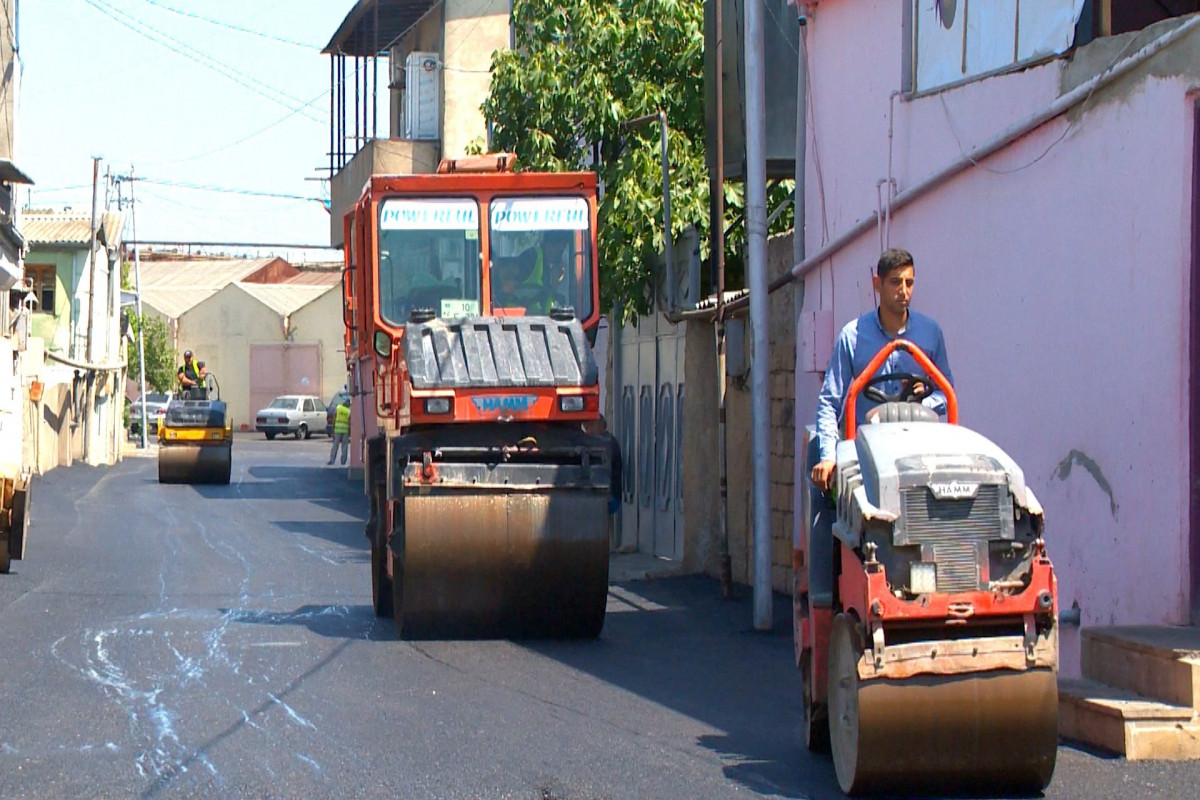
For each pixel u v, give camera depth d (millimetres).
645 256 18797
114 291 51750
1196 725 7273
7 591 14531
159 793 6879
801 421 13898
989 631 6547
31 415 36469
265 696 9211
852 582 6660
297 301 81188
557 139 20266
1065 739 7727
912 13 11938
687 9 19797
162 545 20047
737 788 6926
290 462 48000
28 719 8469
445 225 13336
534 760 7504
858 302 12742
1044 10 9922
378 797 6812
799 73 14234
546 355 11797
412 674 10070
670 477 18828
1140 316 8688
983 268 10547
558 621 11758
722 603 14227
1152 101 8617
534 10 20312
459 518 11406
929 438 6605
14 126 28062
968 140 10875
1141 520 8648
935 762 6473
